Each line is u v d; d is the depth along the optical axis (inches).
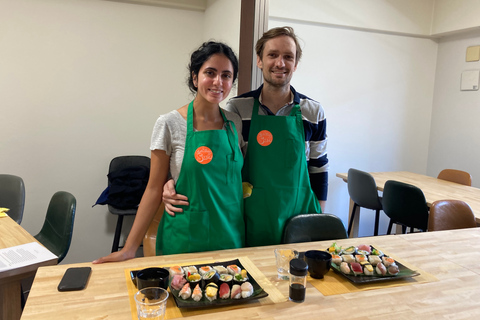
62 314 39.6
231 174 61.8
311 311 42.8
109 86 148.2
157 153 60.4
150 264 53.2
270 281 49.6
